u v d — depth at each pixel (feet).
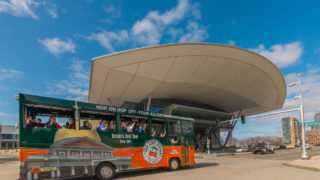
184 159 41.73
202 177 32.42
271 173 36.73
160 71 97.86
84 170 29.45
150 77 100.48
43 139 27.45
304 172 38.19
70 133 29.37
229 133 172.76
